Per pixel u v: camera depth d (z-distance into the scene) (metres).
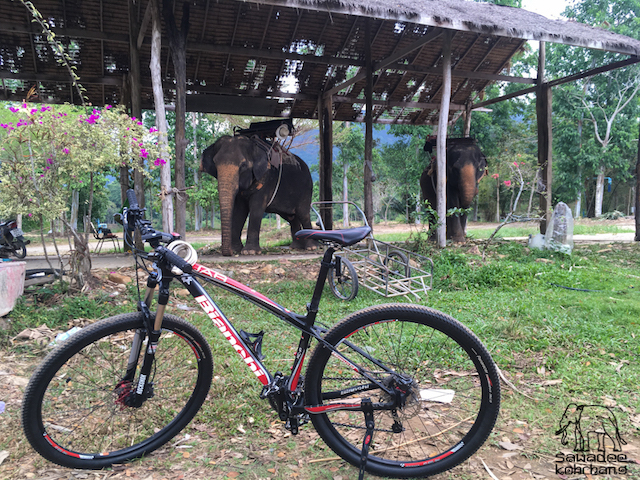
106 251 9.55
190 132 28.84
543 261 7.48
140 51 9.16
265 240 23.52
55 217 4.68
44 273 5.15
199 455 2.26
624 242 9.83
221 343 3.72
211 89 10.66
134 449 2.24
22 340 3.74
